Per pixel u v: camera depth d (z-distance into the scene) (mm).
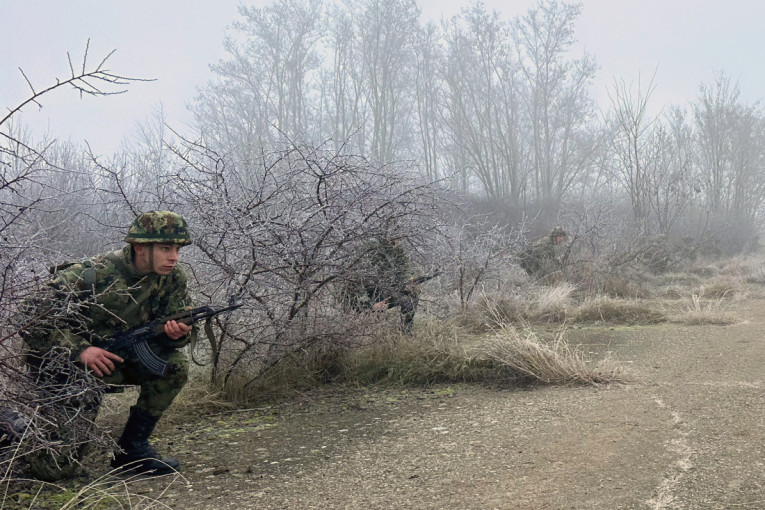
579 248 12984
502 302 8664
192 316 3533
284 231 4750
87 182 7465
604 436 3684
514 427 3955
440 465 3344
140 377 3459
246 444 3865
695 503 2699
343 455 3588
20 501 2988
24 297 3008
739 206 30719
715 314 8336
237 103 29203
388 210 5152
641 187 17938
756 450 3299
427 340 5855
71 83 2838
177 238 3395
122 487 3164
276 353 5180
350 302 5539
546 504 2779
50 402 3076
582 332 7605
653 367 5586
